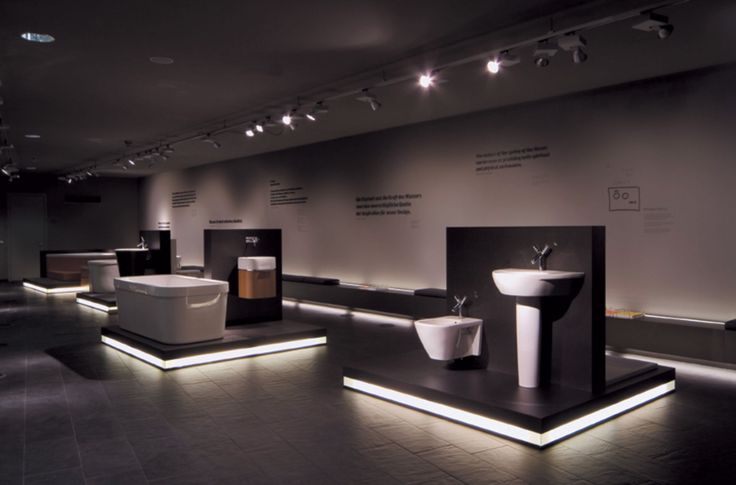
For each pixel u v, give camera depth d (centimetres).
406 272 920
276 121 820
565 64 573
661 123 622
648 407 446
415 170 895
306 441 379
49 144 1100
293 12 440
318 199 1090
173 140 1051
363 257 997
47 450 366
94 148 1154
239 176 1321
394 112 805
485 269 487
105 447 371
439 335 461
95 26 468
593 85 658
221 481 321
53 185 1677
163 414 436
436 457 351
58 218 1684
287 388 507
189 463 345
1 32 479
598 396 407
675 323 588
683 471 330
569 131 701
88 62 564
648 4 427
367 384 484
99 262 1104
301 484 316
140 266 970
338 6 429
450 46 524
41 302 1120
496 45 522
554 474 326
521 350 432
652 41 503
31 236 1648
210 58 553
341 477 324
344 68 589
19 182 1630
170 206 1617
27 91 679
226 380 534
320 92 689
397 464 341
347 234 1027
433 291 835
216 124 894
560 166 711
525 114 745
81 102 738
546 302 440
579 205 694
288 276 1116
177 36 491
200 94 696
